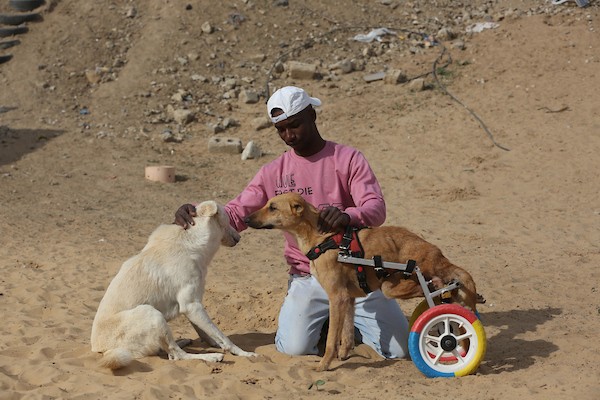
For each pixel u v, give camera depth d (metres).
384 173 15.56
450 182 14.95
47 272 10.08
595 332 7.40
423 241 6.39
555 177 14.75
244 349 7.14
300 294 6.91
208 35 20.94
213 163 16.72
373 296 6.92
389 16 22.17
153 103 19.02
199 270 6.82
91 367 6.39
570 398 5.48
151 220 13.41
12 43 20.70
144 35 21.00
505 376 6.11
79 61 20.27
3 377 6.04
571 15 21.05
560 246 11.44
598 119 16.72
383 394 5.77
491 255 11.02
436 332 6.76
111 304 6.67
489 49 20.06
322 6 22.38
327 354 6.35
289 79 19.75
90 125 18.20
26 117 18.41
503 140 16.42
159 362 6.44
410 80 19.20
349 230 6.35
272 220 6.40
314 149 6.88
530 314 8.15
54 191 14.88
